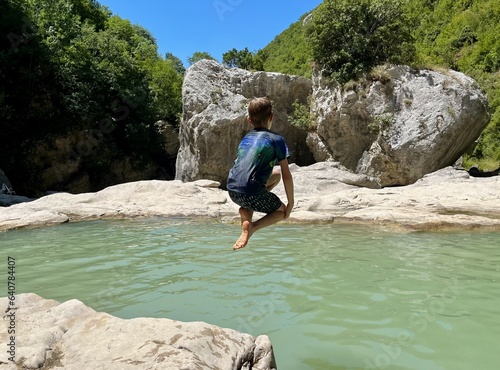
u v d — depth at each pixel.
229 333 2.81
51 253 6.52
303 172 16.14
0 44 20.64
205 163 18.64
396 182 16.47
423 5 48.94
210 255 6.23
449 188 13.02
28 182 21.08
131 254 6.38
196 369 2.25
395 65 16.78
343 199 11.82
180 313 3.80
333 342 3.15
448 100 15.80
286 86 20.08
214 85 19.33
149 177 27.81
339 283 4.69
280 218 3.36
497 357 2.88
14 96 20.67
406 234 7.81
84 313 3.08
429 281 4.73
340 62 17.70
